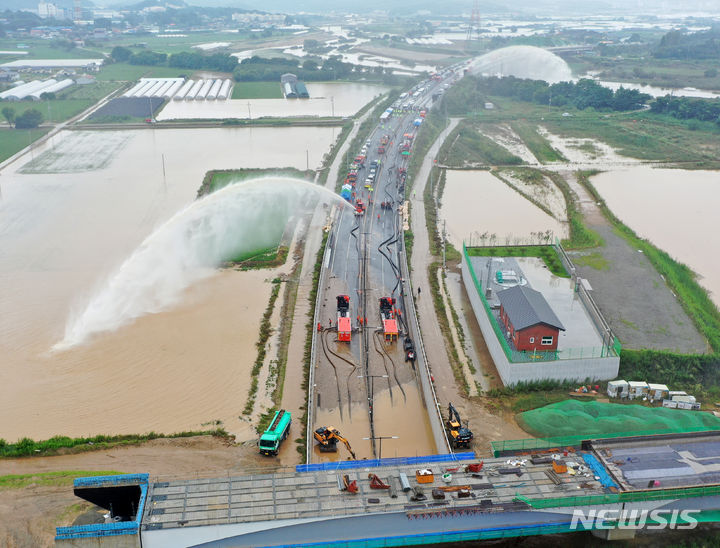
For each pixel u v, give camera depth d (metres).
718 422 87.94
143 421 92.50
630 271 136.25
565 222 172.12
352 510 66.88
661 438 80.44
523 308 103.81
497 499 69.00
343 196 181.00
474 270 131.12
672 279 131.62
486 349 111.81
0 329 115.69
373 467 73.94
